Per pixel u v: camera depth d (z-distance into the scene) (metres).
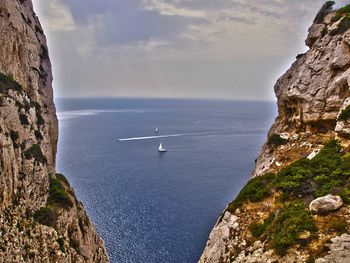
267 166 27.86
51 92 48.41
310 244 14.30
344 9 27.19
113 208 71.94
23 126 33.53
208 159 122.88
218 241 20.22
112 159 121.19
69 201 36.59
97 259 39.75
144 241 57.81
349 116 20.70
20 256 26.17
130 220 65.94
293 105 28.66
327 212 15.33
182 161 119.31
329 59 25.61
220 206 72.94
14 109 32.50
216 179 94.88
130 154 131.50
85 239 37.50
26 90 39.47
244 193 21.91
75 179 93.19
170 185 88.69
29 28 42.38
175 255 53.59
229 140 170.62
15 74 37.19
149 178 95.56
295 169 20.55
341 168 18.34
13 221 27.55
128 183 90.38
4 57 35.62
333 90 24.47
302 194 18.34
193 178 95.75
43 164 35.03
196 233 60.31
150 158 124.31
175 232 60.84
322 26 29.36
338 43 25.16
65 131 198.62
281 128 30.44
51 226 31.48
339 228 14.23
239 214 20.59
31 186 31.95
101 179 93.81
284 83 31.95
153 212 69.88
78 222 37.94
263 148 31.77
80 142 159.00
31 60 41.66
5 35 35.97
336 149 20.50
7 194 27.95
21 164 31.27
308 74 26.97
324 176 18.39
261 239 17.09
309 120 25.69
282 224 16.31
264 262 15.29
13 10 38.28
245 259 16.66
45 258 28.39
